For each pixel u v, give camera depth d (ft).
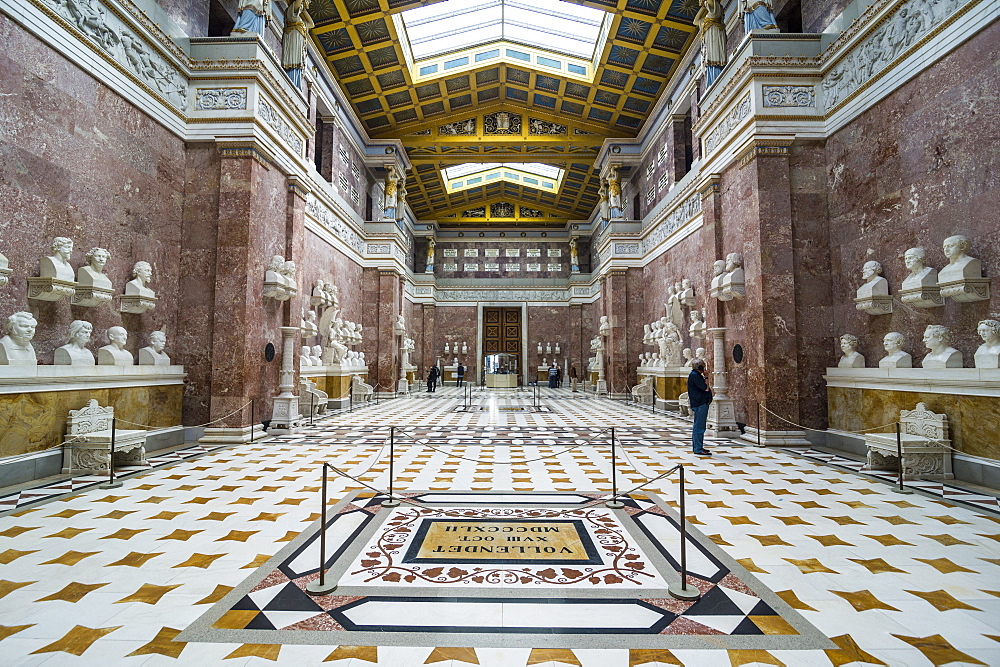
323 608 8.84
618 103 58.80
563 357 102.53
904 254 21.66
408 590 9.54
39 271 18.62
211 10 31.81
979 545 11.93
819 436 25.77
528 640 7.85
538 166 86.69
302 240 34.65
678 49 48.01
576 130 67.10
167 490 16.84
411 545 11.86
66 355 19.17
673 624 8.34
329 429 32.42
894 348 21.67
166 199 25.98
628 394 60.80
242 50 27.68
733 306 29.63
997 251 17.49
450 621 8.41
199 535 12.51
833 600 9.18
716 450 24.85
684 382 44.39
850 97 24.80
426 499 15.80
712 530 12.98
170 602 9.02
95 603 8.95
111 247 22.26
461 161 72.49
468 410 47.16
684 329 46.80
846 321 25.44
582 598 9.25
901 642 7.78
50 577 10.02
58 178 19.52
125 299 22.82
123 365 21.86
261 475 19.17
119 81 22.66
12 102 17.67
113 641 7.71
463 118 66.85
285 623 8.32
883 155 22.91
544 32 53.93
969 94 18.54
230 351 26.53
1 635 7.82
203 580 9.93
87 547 11.65
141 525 13.25
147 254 24.62
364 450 24.73
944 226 19.62
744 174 28.35
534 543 12.00
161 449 24.40
